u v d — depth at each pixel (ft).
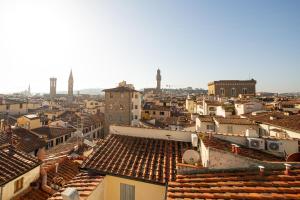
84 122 212.02
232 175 34.42
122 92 222.07
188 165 38.37
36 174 56.80
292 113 119.24
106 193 44.39
